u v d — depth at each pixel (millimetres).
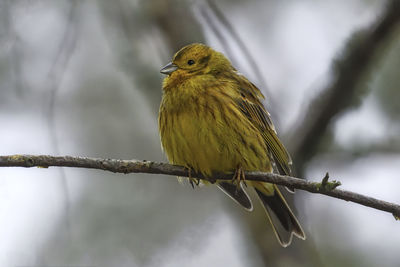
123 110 15180
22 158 7973
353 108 12461
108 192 13266
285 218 10500
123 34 13305
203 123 9453
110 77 15281
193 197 13609
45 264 11586
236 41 11680
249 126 9852
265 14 15820
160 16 13586
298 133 12688
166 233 12836
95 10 13586
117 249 12344
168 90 10094
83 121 14977
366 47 11898
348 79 12148
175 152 9664
